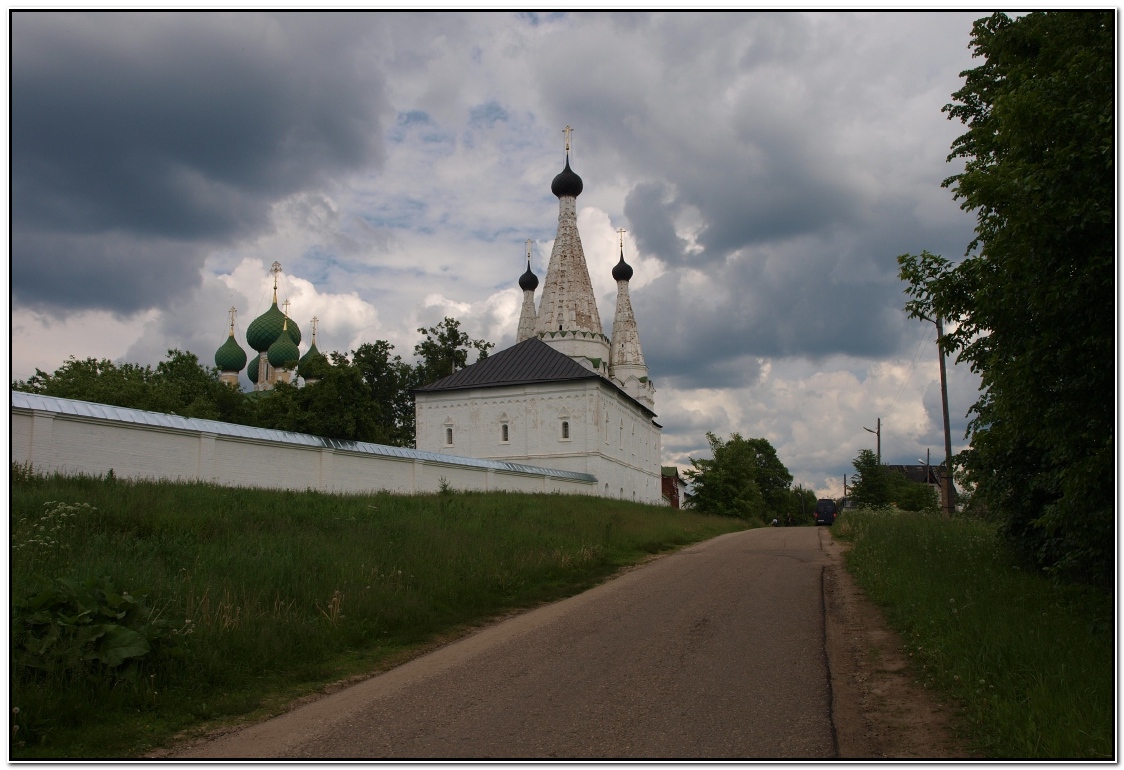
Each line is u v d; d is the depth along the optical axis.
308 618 10.70
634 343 75.81
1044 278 8.49
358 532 16.34
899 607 11.60
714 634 10.66
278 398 41.12
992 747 6.23
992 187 8.61
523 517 23.92
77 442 20.94
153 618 8.83
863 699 7.75
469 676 8.86
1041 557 13.64
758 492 62.31
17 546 10.88
